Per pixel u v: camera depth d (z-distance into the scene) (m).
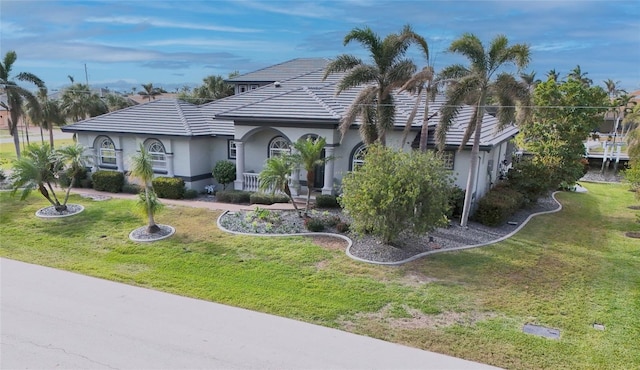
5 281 9.86
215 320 8.08
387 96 15.72
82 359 6.67
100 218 15.66
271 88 25.05
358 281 10.14
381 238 12.71
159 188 19.80
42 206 17.61
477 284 10.14
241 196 18.77
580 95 19.66
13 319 7.98
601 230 15.80
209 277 10.31
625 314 8.66
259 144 20.39
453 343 7.38
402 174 11.48
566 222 16.98
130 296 9.12
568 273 11.03
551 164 19.23
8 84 28.50
